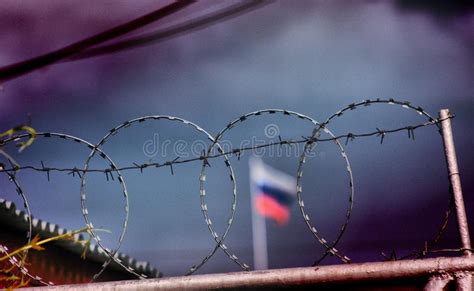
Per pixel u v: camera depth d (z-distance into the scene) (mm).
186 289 7035
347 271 6633
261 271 6910
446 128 6965
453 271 6367
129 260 14836
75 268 13914
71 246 13297
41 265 12805
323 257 6801
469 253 6512
